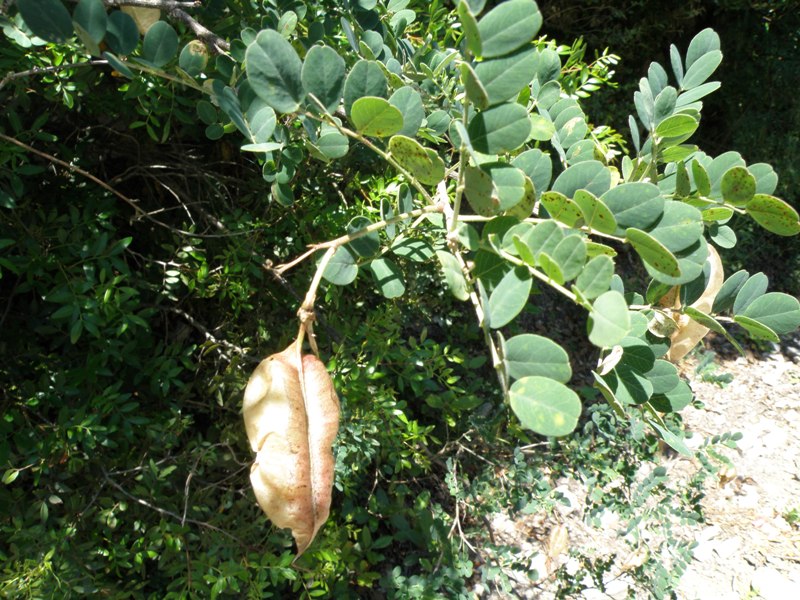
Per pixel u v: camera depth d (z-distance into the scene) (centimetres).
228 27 39
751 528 94
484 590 75
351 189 58
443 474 81
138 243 57
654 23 133
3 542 45
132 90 39
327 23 38
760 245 146
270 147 27
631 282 116
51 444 43
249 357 56
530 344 18
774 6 139
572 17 130
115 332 46
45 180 49
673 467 100
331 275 26
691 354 110
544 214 27
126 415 50
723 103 153
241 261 55
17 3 22
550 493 67
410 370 60
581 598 74
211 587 49
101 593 46
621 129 131
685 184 26
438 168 22
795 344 134
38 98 47
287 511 21
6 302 50
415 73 39
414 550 77
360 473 69
